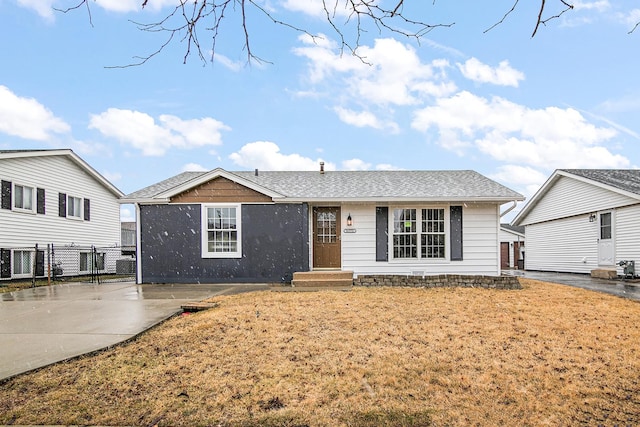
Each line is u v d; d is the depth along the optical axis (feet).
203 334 20.54
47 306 29.17
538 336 20.10
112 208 72.95
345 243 43.47
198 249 43.37
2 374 15.23
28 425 11.60
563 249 63.31
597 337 19.90
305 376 15.15
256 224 43.42
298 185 47.32
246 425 11.68
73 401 13.19
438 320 23.38
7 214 49.16
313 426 11.60
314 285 37.47
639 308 27.04
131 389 14.12
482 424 11.69
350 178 50.83
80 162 61.98
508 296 31.78
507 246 104.06
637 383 14.53
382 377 14.99
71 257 61.05
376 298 30.48
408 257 43.06
